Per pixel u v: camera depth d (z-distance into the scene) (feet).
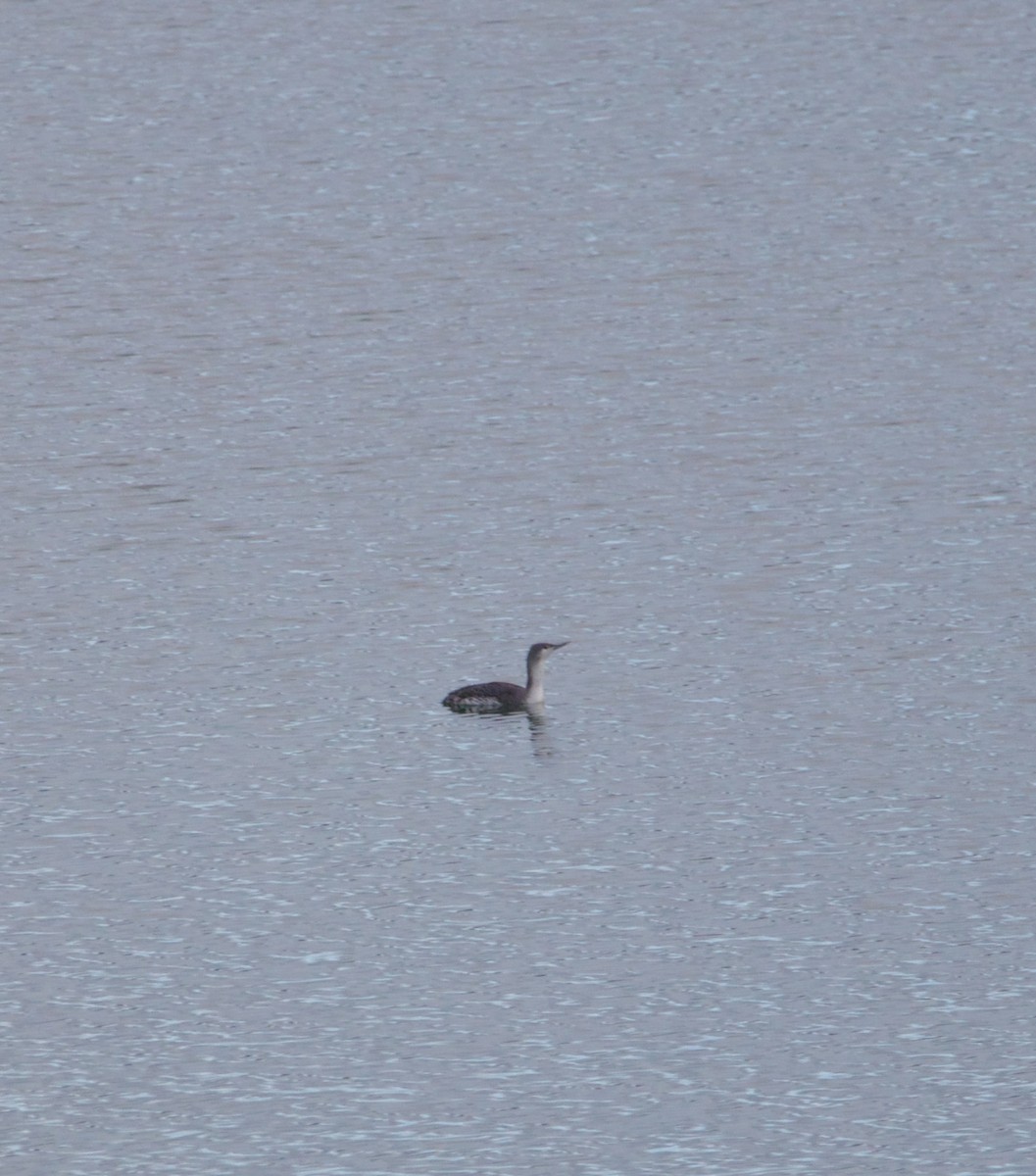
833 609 199.21
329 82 396.98
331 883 152.76
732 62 403.13
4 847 157.99
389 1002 138.21
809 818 161.17
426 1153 123.44
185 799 165.27
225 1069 131.54
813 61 403.13
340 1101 128.36
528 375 267.59
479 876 153.58
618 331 283.38
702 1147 123.85
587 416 253.24
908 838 157.99
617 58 406.41
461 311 292.61
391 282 304.09
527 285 301.84
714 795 164.86
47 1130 125.80
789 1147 123.65
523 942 145.18
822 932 145.79
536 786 166.61
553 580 206.90
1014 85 387.55
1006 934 145.28
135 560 214.07
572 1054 132.57
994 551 211.61
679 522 221.05
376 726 177.27
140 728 177.47
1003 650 189.26
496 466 238.07
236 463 241.14
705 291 298.76
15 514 226.58
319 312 293.23
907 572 207.10
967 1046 133.08
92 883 152.87
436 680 186.09
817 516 221.66
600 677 185.98
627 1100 128.16
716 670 186.80
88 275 308.81
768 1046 133.28
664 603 201.46
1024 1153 122.83
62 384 268.00
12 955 143.84
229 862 155.74
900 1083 129.59
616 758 171.22
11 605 203.31
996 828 159.02
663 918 147.74
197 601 203.51
